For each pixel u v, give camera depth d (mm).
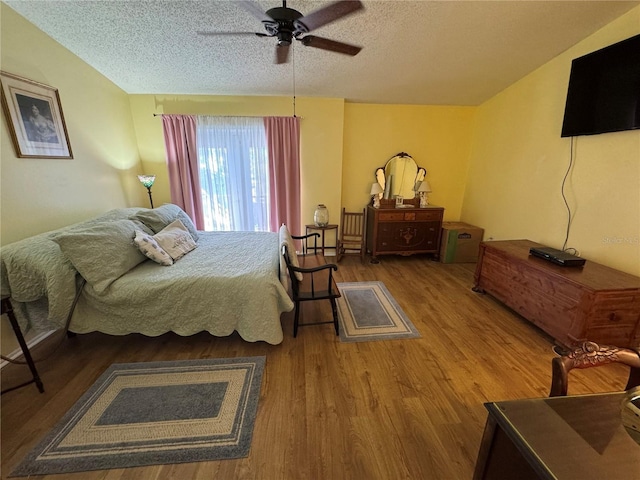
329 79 3256
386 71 3070
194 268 2156
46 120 2328
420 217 3998
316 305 2809
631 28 2146
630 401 951
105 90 3105
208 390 1705
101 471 1248
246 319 2016
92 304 1919
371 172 4316
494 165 3762
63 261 1843
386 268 3879
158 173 3846
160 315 1979
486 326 2439
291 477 1231
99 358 1994
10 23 2049
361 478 1228
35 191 2232
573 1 2053
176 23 2275
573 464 764
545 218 2982
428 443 1388
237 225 4082
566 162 2721
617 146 2262
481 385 1766
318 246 4359
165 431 1438
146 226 2625
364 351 2098
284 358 2010
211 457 1311
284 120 3742
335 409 1580
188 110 3682
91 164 2875
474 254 4070
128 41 2504
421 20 2252
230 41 2520
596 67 2303
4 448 1344
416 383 1783
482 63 2910
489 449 927
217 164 3854
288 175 3916
